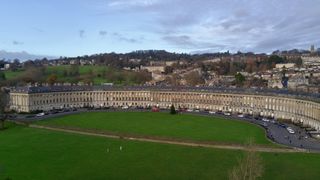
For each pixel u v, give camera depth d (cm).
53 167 19388
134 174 18225
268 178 17288
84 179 17600
